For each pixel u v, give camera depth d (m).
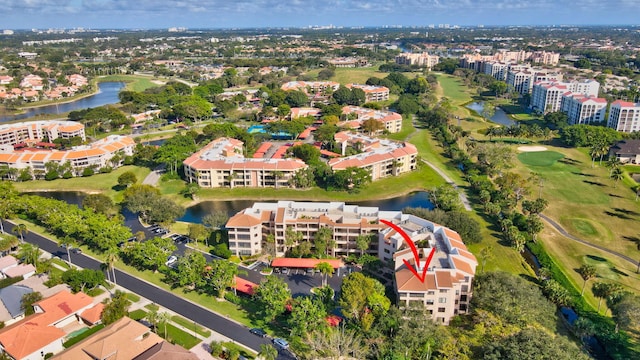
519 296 156.25
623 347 147.38
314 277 188.50
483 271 183.38
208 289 180.25
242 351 145.12
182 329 155.50
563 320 166.25
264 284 165.12
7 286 174.12
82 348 136.12
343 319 158.75
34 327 146.00
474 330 146.25
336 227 199.50
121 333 140.00
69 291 173.62
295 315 149.25
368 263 189.50
